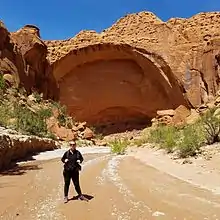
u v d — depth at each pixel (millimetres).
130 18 48375
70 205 7262
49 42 48219
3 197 8062
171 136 19656
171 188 8992
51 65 45875
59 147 27172
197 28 44469
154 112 47875
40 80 41531
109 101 50000
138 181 10172
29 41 39156
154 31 46156
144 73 47625
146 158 17031
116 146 22609
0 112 24766
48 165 15016
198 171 11367
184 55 43438
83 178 10961
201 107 38969
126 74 49000
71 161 7887
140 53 45688
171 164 13633
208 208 6863
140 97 48625
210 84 40781
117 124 50938
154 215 6371
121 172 12281
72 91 49719
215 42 41375
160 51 44625
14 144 15906
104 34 47875
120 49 46781
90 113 50812
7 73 33250
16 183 10094
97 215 6445
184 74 42688
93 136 38844
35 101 36125
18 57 36500
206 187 9031
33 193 8570
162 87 46438
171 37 44906
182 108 41562
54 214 6523
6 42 35125
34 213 6602
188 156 14344
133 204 7277
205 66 41469
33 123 26953
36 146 21203
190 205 7125
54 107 38094
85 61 48750
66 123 36594
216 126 16219
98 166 14336
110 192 8586
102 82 49688
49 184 9906
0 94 29156
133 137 43000
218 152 13742
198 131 18031
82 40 47469
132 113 50750
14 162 15906
